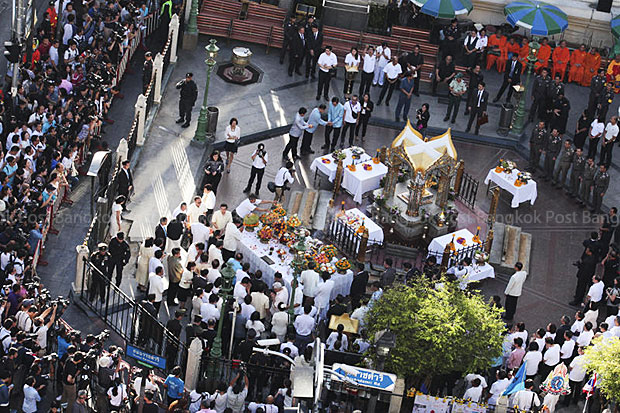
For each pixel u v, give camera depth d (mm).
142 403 32594
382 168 43969
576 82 52562
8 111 41375
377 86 50750
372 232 41094
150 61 45969
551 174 46469
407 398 34812
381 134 48375
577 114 51000
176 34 49781
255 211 41500
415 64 49719
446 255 39781
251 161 45562
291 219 40000
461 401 34156
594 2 53469
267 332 37031
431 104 50438
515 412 34344
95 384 33969
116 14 47562
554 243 43656
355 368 29812
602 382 34250
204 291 36375
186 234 39469
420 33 52531
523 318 40000
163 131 46094
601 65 52781
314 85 50938
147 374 33656
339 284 38875
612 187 47281
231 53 51938
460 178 44344
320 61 48875
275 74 51156
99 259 36969
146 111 46344
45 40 45344
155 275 36531
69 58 44875
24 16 44469
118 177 40750
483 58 52688
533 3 50938
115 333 36875
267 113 48531
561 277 42125
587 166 45000
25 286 35125
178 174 43938
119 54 47156
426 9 50062
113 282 38344
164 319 37625
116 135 45219
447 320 34125
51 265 38531
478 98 48000
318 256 38938
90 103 43125
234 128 43562
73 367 32812
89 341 34094
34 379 32594
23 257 35719
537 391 36562
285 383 33344
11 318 33844
